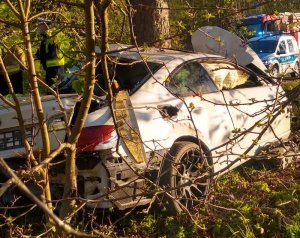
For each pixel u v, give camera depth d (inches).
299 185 265.6
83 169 224.2
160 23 398.9
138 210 250.5
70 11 174.9
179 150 246.2
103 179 222.4
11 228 172.6
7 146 225.0
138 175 180.5
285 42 957.2
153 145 240.1
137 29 402.3
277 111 187.8
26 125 219.8
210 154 245.0
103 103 230.2
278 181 273.3
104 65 148.5
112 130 223.1
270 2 179.8
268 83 320.8
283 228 230.1
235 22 198.5
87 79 145.7
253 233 228.8
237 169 301.1
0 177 234.2
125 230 242.1
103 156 222.2
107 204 221.0
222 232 228.4
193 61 276.1
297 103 338.6
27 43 151.6
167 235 235.5
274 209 236.2
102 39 141.5
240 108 290.2
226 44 319.3
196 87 272.5
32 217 231.5
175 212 238.5
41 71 202.2
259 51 935.0
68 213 158.1
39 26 174.4
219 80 288.2
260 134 176.4
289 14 202.2
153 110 244.4
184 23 175.0
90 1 135.9
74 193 157.2
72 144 151.6
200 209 238.7
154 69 258.2
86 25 139.2
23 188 88.0
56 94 164.4
